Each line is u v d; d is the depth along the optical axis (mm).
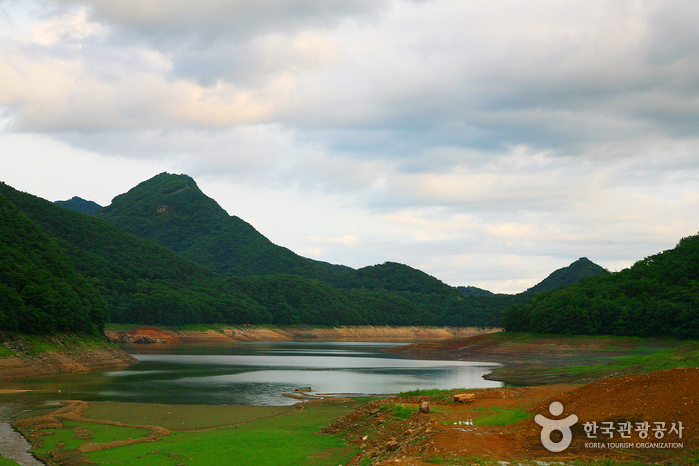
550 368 82062
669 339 115938
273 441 33969
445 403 37906
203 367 97375
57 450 32531
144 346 172875
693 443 22406
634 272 154625
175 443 34531
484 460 22719
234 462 29141
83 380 73188
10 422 41750
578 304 133875
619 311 124312
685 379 26938
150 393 61219
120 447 33719
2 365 74188
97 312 114312
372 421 35625
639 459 21953
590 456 22781
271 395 60469
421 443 26281
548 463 22062
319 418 44062
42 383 69000
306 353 145875
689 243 159500
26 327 85438
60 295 98312
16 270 92625
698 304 116250
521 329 146750
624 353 109875
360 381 75312
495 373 83438
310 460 29375
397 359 123750
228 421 43844
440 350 139000
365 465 26750
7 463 29891
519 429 27469
